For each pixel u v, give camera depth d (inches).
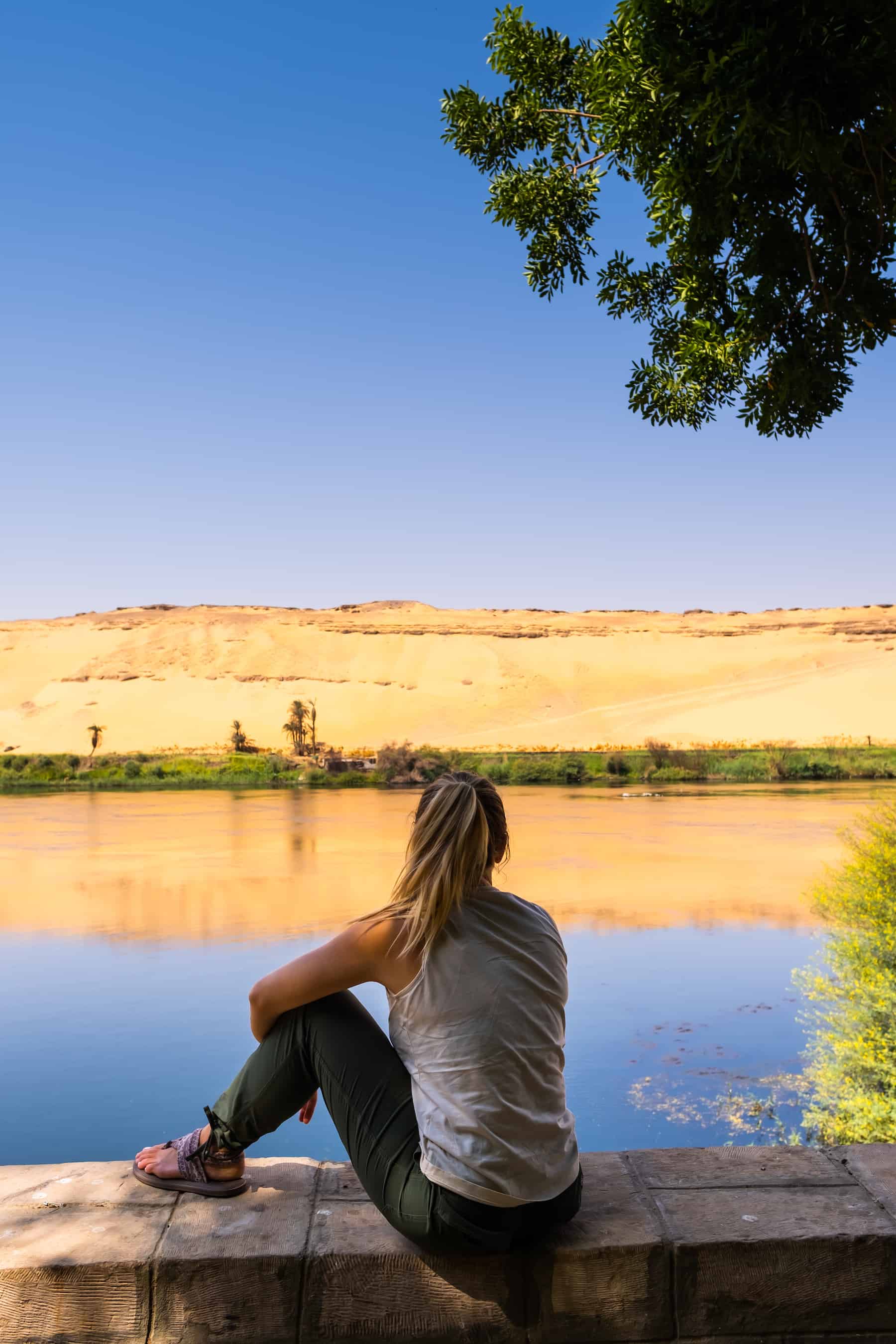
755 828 1727.4
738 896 1023.6
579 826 1800.0
